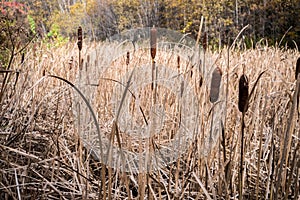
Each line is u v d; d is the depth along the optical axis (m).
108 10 19.95
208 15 14.84
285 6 13.85
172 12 20.20
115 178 1.66
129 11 21.41
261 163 1.84
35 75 2.61
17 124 1.84
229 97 1.98
